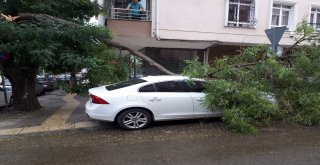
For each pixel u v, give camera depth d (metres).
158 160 5.53
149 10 15.37
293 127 7.83
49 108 11.18
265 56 8.49
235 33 16.47
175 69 16.34
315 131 7.49
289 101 8.30
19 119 8.91
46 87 18.22
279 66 8.05
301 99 8.03
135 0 14.97
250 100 7.71
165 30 15.42
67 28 9.21
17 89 10.46
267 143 6.51
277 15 17.52
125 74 10.37
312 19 18.09
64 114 9.63
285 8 17.58
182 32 15.64
